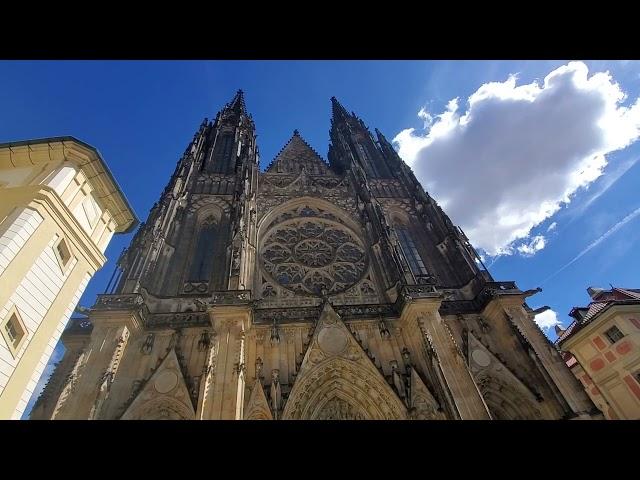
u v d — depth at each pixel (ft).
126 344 109.09
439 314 129.59
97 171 89.04
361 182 196.24
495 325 132.46
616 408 157.69
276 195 190.19
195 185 188.85
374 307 133.28
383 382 107.76
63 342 117.19
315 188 199.62
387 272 149.18
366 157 250.37
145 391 100.73
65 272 77.20
